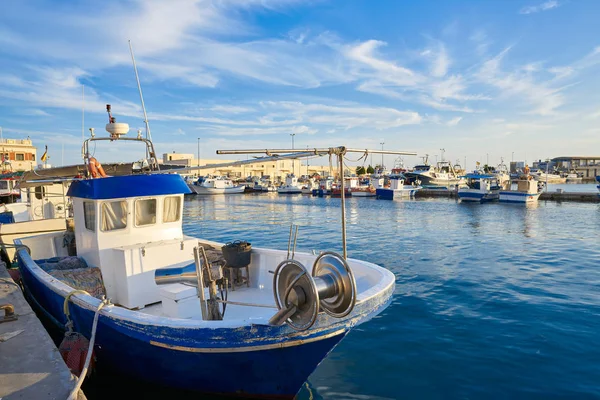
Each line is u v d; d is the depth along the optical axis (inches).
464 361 266.4
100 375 235.1
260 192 2974.9
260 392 193.8
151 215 289.9
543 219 1167.0
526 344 290.5
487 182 1920.5
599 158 7199.8
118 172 460.1
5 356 183.0
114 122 315.9
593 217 1205.7
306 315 158.1
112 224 274.2
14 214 677.9
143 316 189.9
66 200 665.6
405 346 290.5
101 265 270.8
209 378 192.4
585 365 258.1
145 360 200.1
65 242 366.0
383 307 203.9
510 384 236.7
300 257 279.3
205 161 3718.0
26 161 1492.4
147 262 266.4
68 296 223.9
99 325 205.3
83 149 311.7
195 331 175.6
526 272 515.2
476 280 473.1
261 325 169.3
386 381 242.4
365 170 4544.8
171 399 212.5
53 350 189.3
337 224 1105.4
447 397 224.1
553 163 7219.5
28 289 337.1
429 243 762.8
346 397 224.7
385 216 1307.8
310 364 183.6
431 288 439.2
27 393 153.8
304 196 2541.8
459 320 340.2
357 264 261.9
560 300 392.5
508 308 369.4
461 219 1196.5
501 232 908.0
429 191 2502.5
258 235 919.0
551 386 233.6
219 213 1475.1
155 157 334.3
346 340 301.7
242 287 302.2
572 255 629.9
